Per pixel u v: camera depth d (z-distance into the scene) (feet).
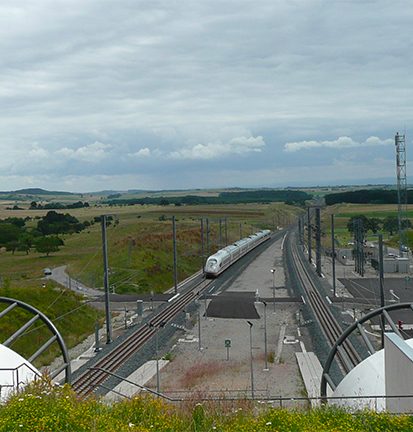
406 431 46.88
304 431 46.83
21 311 180.04
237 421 52.37
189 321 191.42
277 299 217.36
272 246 435.53
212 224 533.55
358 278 280.51
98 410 54.54
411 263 322.96
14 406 49.08
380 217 580.71
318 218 298.15
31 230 455.63
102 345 160.97
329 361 90.94
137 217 621.72
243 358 148.36
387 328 152.25
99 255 332.60
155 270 310.04
